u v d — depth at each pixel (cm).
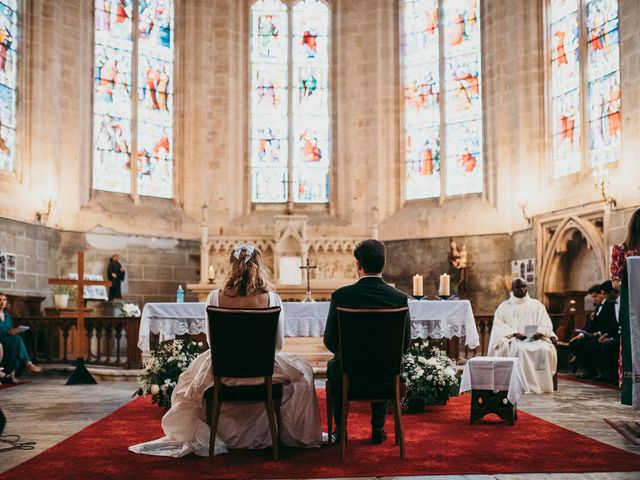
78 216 1981
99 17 2072
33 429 803
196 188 2214
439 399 913
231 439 692
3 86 1833
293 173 2288
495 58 2056
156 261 2105
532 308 1184
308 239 2038
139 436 750
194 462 630
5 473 584
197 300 2088
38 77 1906
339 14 2298
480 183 2106
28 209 1847
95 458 643
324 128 2302
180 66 2233
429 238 2130
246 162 2280
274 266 1995
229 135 2244
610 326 1277
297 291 1892
